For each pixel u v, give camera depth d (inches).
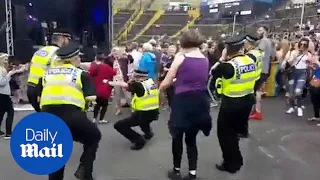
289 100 363.6
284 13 1205.1
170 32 1523.1
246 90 184.7
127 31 1547.7
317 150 237.1
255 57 191.9
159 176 191.6
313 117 329.7
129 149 238.5
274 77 439.2
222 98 188.1
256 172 197.2
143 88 233.0
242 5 1373.0
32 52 392.8
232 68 179.9
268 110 365.7
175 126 177.5
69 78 148.4
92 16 414.0
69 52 150.9
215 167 203.9
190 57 174.6
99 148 239.6
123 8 1642.5
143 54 360.2
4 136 268.4
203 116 177.0
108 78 301.1
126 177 189.6
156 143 253.0
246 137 264.4
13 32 389.7
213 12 1523.1
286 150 236.5
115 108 375.6
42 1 394.6
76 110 149.4
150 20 1600.6
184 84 174.1
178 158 184.9
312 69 333.1
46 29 396.8
